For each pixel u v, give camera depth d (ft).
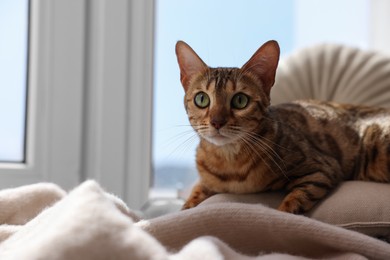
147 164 6.53
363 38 7.57
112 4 6.29
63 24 6.16
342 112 5.32
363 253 2.90
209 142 4.48
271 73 4.50
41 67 6.15
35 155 6.19
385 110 5.34
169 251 2.84
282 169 4.31
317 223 2.95
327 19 7.48
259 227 2.95
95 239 2.18
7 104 6.19
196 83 4.49
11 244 2.86
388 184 4.25
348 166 4.96
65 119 6.25
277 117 4.74
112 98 6.37
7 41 6.13
